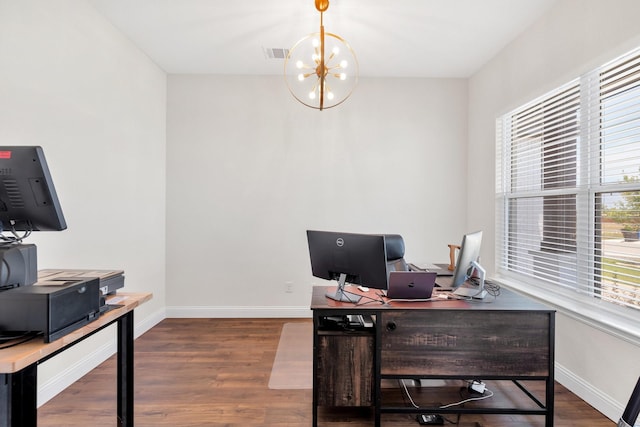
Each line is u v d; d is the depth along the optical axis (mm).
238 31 2850
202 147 3715
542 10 2502
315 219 3762
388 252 2486
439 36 2887
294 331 3334
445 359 1825
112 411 2027
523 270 2926
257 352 2857
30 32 1974
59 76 2195
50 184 1214
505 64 3064
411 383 2369
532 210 2807
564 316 2293
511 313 1816
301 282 3762
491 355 1821
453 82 3777
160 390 2262
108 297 1688
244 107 3719
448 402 2131
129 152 3018
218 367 2590
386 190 3779
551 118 2533
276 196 3748
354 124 3758
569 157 2365
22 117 1931
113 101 2773
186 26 2777
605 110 2074
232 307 3740
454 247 2779
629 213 1927
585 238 2227
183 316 3713
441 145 3793
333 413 2027
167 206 3709
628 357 1833
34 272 1296
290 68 3570
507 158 3137
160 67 3553
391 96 3770
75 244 2350
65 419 1948
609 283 2057
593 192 2168
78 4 2359
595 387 2051
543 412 1806
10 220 1264
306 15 2609
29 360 1020
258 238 3748
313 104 3748
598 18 2031
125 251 2965
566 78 2311
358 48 3104
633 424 1223
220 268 3742
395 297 1943
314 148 3748
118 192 2855
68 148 2281
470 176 3725
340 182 3760
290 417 1982
